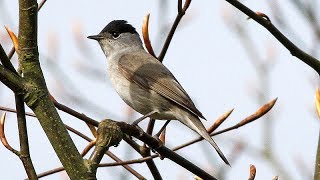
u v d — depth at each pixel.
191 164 7.73
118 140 5.59
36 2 5.75
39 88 5.64
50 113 5.56
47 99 5.63
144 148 8.16
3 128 6.18
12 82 5.57
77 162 5.38
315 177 7.43
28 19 5.71
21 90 5.58
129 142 8.23
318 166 7.46
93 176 5.33
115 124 5.68
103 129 5.60
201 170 7.73
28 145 5.77
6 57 5.56
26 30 5.72
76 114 7.43
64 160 5.41
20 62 5.74
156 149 7.43
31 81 5.64
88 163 5.40
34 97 5.58
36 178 5.68
